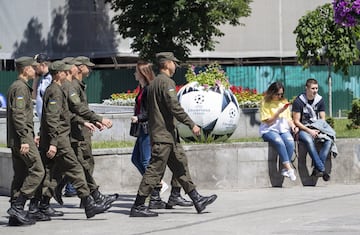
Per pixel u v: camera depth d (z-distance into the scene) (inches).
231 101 1390.3
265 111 1318.9
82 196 990.4
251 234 865.5
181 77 3597.4
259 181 1321.4
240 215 1008.2
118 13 3939.5
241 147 1307.8
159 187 1079.0
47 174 1007.6
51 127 967.6
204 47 3607.3
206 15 3484.3
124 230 914.7
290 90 3619.6
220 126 1378.0
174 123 1000.2
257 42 4146.2
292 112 1349.7
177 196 1077.1
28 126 952.3
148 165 1005.2
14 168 976.3
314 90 1339.8
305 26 2765.7
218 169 1294.3
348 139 1395.2
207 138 1387.8
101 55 3919.8
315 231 871.1
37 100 1257.4
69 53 3895.2
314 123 1338.6
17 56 3880.4
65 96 984.3
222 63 4141.2
